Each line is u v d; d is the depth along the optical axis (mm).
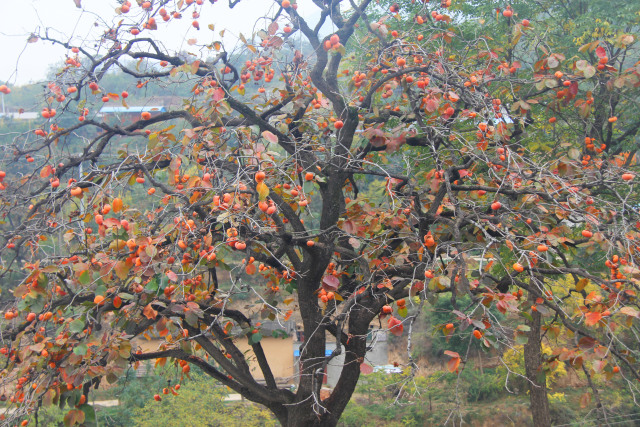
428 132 4215
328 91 4852
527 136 6656
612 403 11422
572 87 3967
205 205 3994
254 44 4445
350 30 4805
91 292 3553
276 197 3879
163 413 10430
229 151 3994
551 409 11859
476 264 3852
